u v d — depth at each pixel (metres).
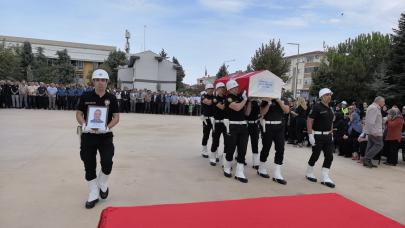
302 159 9.33
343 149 10.34
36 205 4.87
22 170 6.58
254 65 32.53
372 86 29.34
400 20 26.58
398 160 10.44
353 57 37.25
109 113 5.05
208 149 9.73
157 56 38.53
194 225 3.08
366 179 7.48
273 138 6.92
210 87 8.44
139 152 8.92
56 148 8.78
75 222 4.36
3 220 4.32
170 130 13.84
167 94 23.64
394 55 26.48
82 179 6.17
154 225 3.04
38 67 47.22
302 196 4.00
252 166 8.09
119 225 3.02
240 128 6.76
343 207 3.68
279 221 3.26
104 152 5.01
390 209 5.59
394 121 9.16
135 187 5.91
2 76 37.47
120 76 42.22
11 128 11.90
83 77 64.62
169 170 7.21
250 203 3.71
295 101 12.59
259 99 7.04
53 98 20.59
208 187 6.15
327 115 6.81
